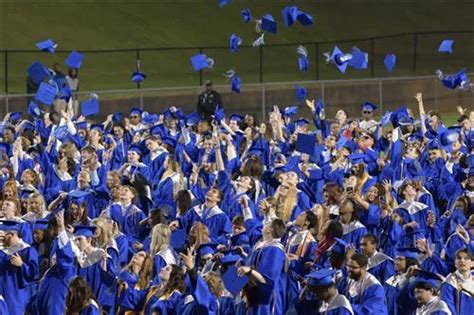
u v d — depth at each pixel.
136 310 33.19
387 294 33.84
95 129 54.78
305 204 42.47
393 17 135.50
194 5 129.75
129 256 36.84
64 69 114.69
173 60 120.69
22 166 50.22
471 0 139.50
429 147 49.88
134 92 87.56
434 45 132.62
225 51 123.88
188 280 32.09
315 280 30.11
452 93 95.56
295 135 54.50
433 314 30.94
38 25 120.94
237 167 48.78
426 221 41.00
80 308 30.08
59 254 33.19
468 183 42.81
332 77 120.31
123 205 41.22
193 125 62.66
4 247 34.88
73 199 39.56
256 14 130.50
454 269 35.44
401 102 94.69
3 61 114.69
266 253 32.47
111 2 127.25
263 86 90.88
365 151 48.75
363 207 38.44
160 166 51.09
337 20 133.12
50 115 61.81
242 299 32.09
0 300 34.38
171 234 35.16
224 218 40.12
